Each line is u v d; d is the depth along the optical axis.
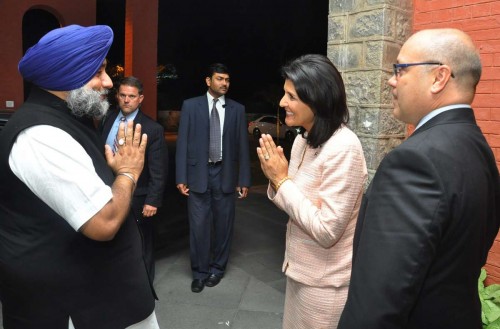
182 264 4.10
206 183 3.53
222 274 3.75
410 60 1.12
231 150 3.62
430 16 2.88
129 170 1.44
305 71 1.59
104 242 1.40
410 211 0.97
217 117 3.58
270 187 1.80
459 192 0.97
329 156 1.58
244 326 2.97
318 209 1.60
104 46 1.41
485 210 1.03
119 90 3.23
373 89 2.88
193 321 3.02
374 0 2.83
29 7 9.47
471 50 1.08
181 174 3.55
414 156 1.00
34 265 1.32
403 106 1.16
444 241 0.98
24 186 1.30
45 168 1.24
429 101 1.11
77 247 1.35
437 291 1.01
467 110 1.10
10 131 1.29
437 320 1.02
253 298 3.40
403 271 0.95
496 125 2.62
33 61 1.32
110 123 3.30
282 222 5.72
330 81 1.59
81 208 1.25
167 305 3.25
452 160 0.99
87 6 10.21
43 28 10.83
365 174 1.63
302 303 1.70
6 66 9.31
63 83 1.34
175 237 4.88
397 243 0.97
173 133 24.69
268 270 3.99
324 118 1.61
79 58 1.34
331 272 1.63
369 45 2.88
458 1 2.73
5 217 1.34
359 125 2.99
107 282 1.42
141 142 1.48
